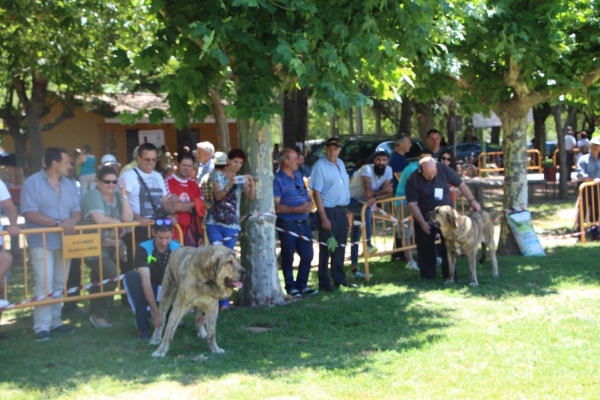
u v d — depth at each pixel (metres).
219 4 7.32
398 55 8.08
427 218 10.12
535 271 10.61
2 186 7.09
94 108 23.19
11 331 7.75
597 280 9.80
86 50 13.40
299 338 7.36
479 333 7.20
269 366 6.29
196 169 11.66
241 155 8.65
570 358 6.23
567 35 11.13
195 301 6.60
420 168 10.15
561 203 20.59
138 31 13.77
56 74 12.71
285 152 9.52
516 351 6.52
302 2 7.30
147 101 26.84
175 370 6.17
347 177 10.01
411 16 7.94
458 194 14.55
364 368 6.12
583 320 7.59
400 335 7.27
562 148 21.91
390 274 10.97
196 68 7.79
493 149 31.12
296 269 11.88
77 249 7.37
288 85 8.73
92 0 12.32
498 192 25.11
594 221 14.08
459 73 10.59
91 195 7.70
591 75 11.59
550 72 11.13
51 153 7.47
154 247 7.27
